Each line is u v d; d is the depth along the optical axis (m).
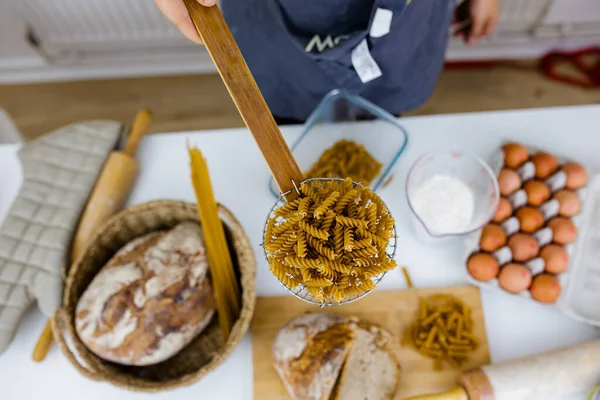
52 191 0.92
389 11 0.78
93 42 1.56
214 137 0.99
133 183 0.97
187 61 1.70
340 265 0.58
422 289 0.88
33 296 0.86
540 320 0.87
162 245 0.83
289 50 0.96
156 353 0.79
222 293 0.83
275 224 0.63
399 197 0.94
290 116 1.14
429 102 1.69
